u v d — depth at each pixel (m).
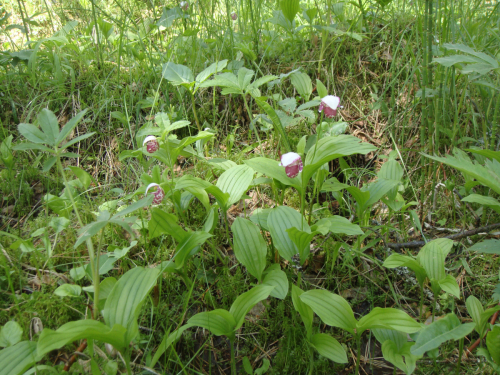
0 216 0.73
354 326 0.46
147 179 0.62
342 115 0.91
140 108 0.90
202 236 0.53
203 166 0.81
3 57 0.90
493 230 0.65
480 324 0.46
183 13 0.99
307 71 0.95
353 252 0.65
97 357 0.49
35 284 0.60
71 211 0.69
